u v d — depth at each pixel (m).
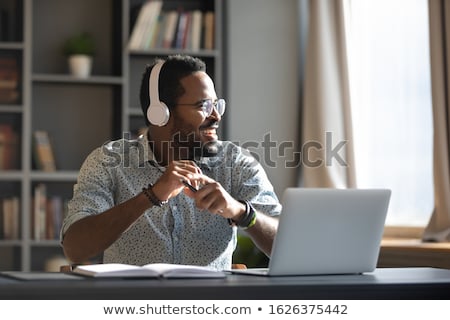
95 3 8.55
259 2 8.50
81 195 4.34
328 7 8.01
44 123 8.44
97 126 8.53
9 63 8.05
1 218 8.00
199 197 3.83
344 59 7.87
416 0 7.61
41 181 8.33
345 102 7.85
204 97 4.38
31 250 8.23
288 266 3.57
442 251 6.19
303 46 8.53
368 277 3.58
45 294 3.03
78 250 4.09
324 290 3.21
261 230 4.14
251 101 8.44
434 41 6.96
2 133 8.06
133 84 8.50
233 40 8.46
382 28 7.87
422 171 7.55
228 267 4.51
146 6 8.13
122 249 4.46
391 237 7.72
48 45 8.45
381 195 3.67
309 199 3.51
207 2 8.52
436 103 6.95
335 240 3.61
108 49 8.54
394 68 7.76
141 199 3.97
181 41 8.18
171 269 3.42
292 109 8.45
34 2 8.45
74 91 8.50
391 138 7.78
